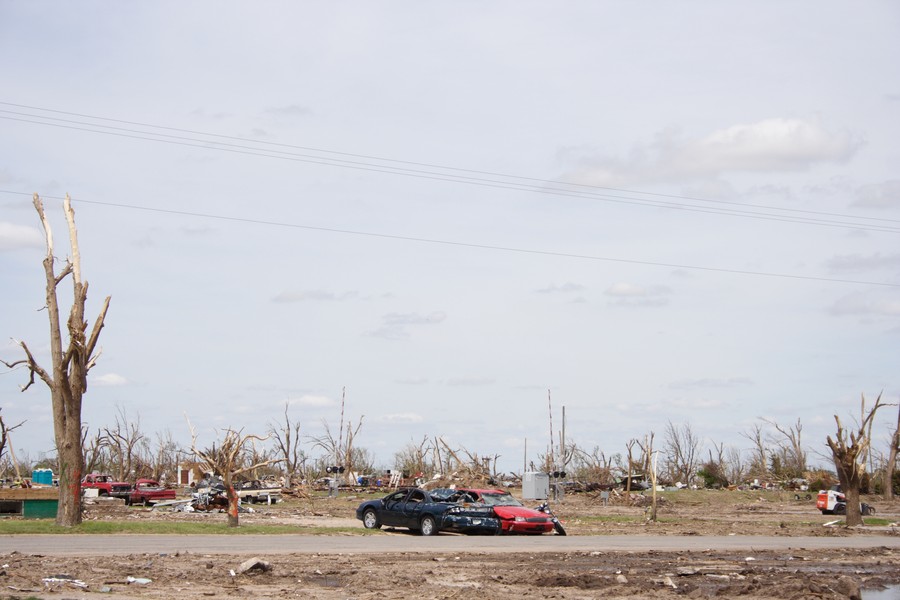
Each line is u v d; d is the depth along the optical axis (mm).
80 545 25500
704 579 20188
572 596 17188
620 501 67688
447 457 87625
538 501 62281
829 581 20062
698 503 69750
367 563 22328
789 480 89812
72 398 31891
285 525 36969
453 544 28500
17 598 14766
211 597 16016
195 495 50375
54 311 31828
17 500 39406
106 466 94562
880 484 84312
